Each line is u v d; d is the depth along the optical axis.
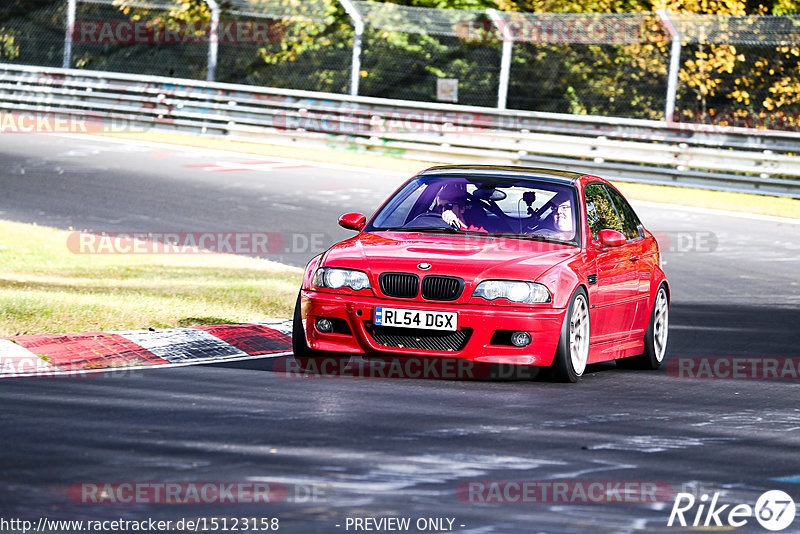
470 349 20.70
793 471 15.20
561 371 21.12
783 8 81.69
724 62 77.50
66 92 74.25
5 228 39.94
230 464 14.35
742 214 53.56
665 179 61.88
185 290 30.42
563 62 81.62
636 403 19.67
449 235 22.80
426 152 66.88
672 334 28.86
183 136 71.56
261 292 30.83
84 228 41.72
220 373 21.16
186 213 46.28
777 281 38.06
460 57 84.12
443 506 12.84
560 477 14.34
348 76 84.81
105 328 24.53
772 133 60.38
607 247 23.33
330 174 59.44
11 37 87.56
